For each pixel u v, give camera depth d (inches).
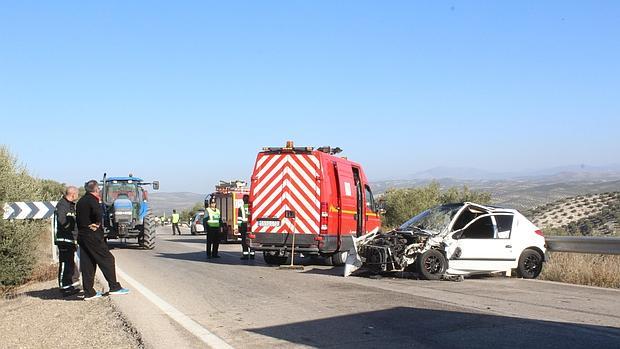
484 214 530.0
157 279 511.8
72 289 439.8
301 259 729.0
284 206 615.2
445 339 283.7
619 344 271.6
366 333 297.7
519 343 274.5
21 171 579.8
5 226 510.6
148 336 296.2
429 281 494.9
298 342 282.5
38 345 297.1
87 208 414.6
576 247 549.6
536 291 436.8
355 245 530.0
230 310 362.0
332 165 633.0
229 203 1111.0
